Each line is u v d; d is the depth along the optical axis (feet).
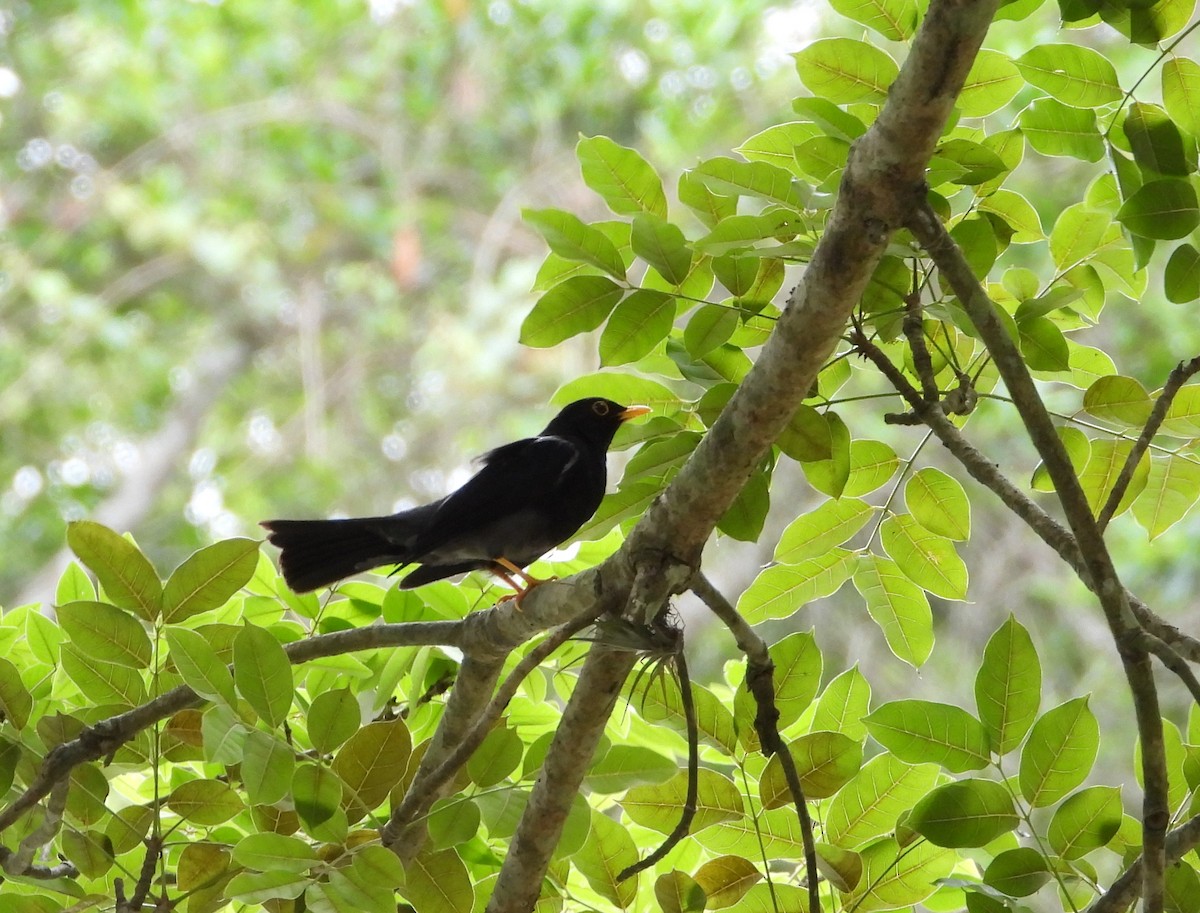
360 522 28.71
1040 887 20.59
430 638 22.98
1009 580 64.18
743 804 22.75
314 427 81.66
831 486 22.33
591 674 19.97
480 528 29.22
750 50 75.72
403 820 20.52
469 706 23.22
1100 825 20.74
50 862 26.08
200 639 19.54
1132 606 20.34
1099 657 62.64
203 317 89.92
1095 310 24.36
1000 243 22.34
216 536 82.38
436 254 85.81
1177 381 19.44
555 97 79.61
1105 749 58.59
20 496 82.58
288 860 18.61
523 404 79.97
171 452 85.46
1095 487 23.45
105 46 83.61
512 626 22.12
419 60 84.58
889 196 17.47
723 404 22.07
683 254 21.11
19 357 82.84
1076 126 22.50
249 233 84.12
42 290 81.30
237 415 89.86
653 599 19.80
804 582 25.17
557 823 20.83
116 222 85.10
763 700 21.57
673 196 71.82
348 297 86.89
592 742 20.29
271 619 28.04
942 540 24.52
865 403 63.77
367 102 86.02
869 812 22.89
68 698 25.17
